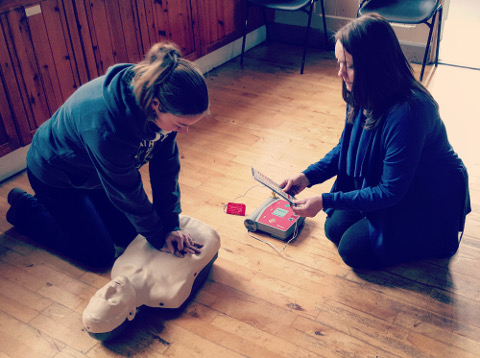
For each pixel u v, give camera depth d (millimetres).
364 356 1687
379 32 1542
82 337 1778
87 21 2768
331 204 1835
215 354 1702
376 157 1784
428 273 2014
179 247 1847
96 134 1419
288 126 3066
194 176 2619
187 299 1897
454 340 1736
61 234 2102
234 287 1964
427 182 1848
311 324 1804
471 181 2516
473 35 4273
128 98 1382
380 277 1999
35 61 2580
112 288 1705
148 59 1340
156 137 1529
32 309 1889
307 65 3908
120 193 1581
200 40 3629
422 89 1675
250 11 4047
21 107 2592
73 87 2818
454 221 1941
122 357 1700
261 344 1732
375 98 1638
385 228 1892
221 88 3561
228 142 2914
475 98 3307
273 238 2211
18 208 2156
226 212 2357
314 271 2035
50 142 1668
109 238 2076
